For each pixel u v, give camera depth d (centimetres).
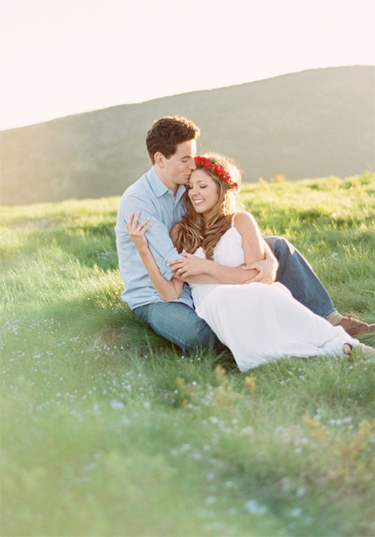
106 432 221
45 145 8288
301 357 368
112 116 8588
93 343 444
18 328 464
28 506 183
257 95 7850
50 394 311
